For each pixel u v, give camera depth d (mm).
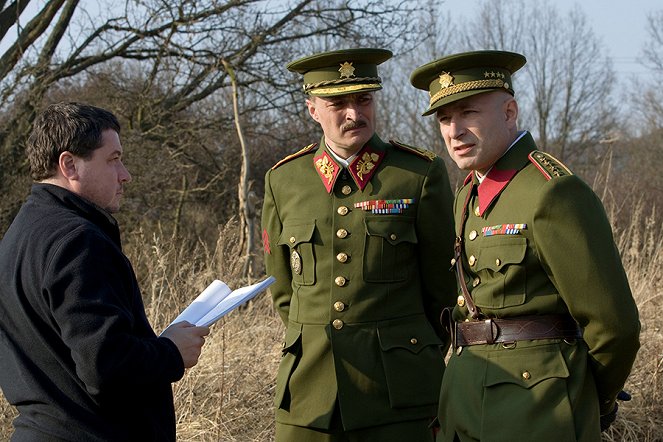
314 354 3287
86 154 2434
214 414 4602
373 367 3223
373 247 3301
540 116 26234
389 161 3410
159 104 12344
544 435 2436
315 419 3232
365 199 3352
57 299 2219
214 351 5137
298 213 3418
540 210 2492
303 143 14125
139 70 12422
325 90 3297
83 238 2275
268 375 5043
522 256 2535
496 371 2566
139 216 11664
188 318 2682
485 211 2656
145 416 2387
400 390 3203
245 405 4773
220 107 13156
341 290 3289
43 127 2439
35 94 11219
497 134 2646
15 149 11266
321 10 12266
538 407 2467
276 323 5766
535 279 2559
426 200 3350
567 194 2486
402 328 3291
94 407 2305
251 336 5473
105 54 11906
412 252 3357
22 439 2307
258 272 7824
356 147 3371
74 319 2201
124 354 2225
